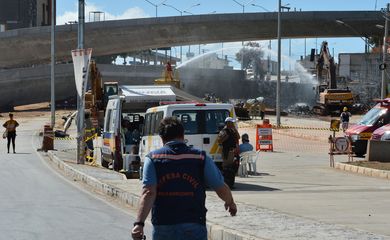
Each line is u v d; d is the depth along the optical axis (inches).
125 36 5447.8
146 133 960.9
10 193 821.9
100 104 1571.1
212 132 885.8
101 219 624.4
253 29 5201.8
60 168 1205.1
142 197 269.6
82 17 1253.1
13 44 5605.3
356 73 6245.1
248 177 1019.9
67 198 781.9
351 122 2817.4
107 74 5098.4
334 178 997.8
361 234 480.1
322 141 1932.8
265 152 1582.2
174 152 275.0
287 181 954.7
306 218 569.6
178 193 270.1
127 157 1062.4
